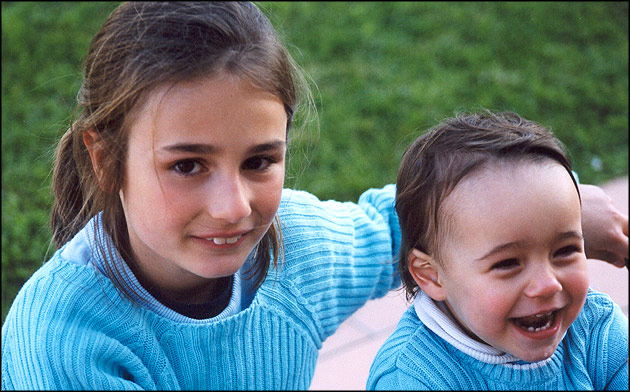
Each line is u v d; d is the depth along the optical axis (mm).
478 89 3588
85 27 3809
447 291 1194
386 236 1473
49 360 1042
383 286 1492
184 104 927
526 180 1088
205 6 979
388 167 3082
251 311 1216
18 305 1106
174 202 972
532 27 4141
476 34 4059
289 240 1298
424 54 3865
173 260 1034
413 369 1197
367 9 4230
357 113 3396
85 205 1156
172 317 1146
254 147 967
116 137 998
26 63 3553
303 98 1234
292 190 1399
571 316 1112
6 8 3980
